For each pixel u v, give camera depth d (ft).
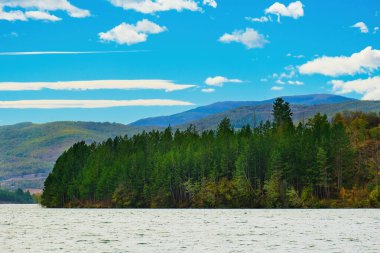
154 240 269.44
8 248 240.12
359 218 427.33
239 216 472.44
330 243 252.01
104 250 230.89
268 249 231.50
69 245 250.16
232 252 222.48
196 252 222.89
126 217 483.10
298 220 410.72
